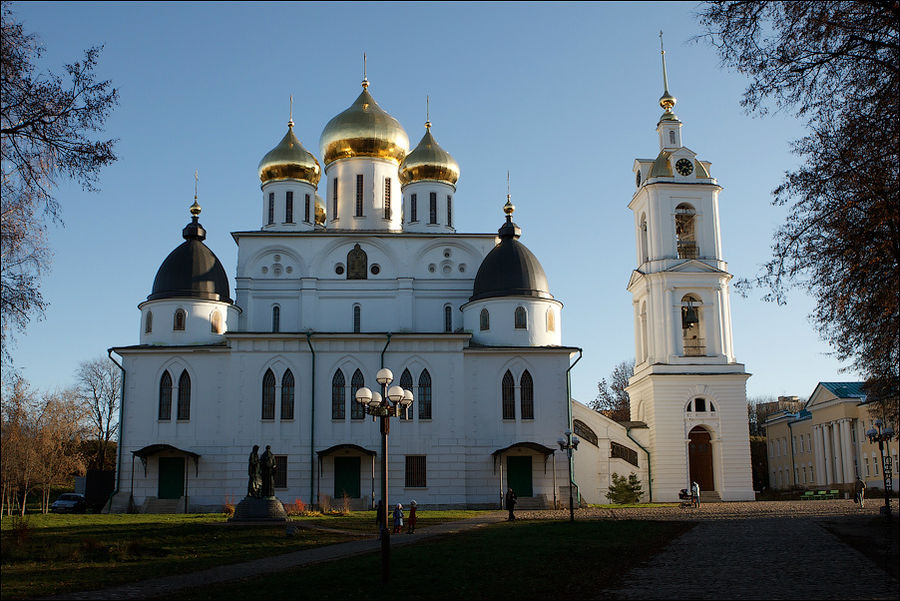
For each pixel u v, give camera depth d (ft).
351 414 186.29
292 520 135.13
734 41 78.28
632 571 78.23
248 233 205.98
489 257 204.13
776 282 86.63
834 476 301.22
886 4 73.97
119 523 136.15
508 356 192.95
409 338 189.78
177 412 185.88
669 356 223.71
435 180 220.43
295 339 188.14
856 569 74.74
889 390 93.09
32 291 81.87
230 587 74.23
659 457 217.56
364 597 67.15
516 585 71.51
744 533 110.83
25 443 213.66
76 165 85.97
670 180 232.94
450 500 183.73
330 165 224.94
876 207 78.18
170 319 191.11
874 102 79.56
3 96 81.51
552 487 188.44
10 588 75.77
